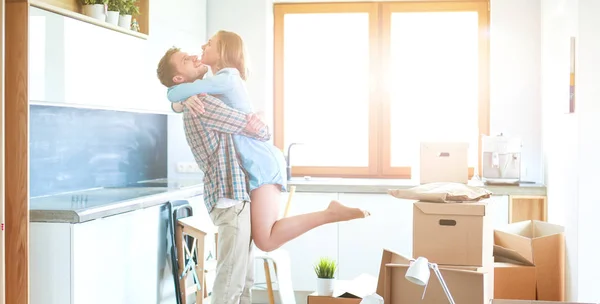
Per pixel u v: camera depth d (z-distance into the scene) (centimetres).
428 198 367
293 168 620
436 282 344
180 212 467
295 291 560
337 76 615
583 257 455
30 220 341
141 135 545
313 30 615
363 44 611
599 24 457
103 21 410
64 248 338
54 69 358
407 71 608
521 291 439
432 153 536
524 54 571
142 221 412
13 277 336
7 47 334
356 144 616
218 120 371
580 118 455
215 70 399
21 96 333
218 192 372
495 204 536
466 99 603
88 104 393
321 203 557
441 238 365
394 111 611
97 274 359
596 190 451
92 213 350
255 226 378
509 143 541
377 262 550
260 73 591
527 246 443
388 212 548
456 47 602
